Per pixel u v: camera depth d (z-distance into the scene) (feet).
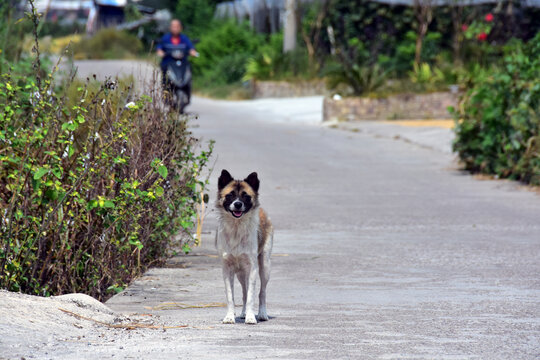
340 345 26.84
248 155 98.94
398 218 62.54
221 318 32.07
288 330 29.45
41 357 24.21
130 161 40.86
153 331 28.99
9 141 33.86
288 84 194.29
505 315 32.14
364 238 53.98
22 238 34.68
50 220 34.14
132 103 41.16
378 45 200.64
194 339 27.66
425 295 36.68
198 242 46.29
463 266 44.24
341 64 192.13
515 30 192.34
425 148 108.78
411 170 91.25
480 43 183.42
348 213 64.90
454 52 181.27
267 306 34.58
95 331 28.35
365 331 29.19
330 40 211.41
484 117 86.43
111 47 273.13
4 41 69.62
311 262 45.73
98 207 36.60
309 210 66.33
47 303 30.35
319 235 55.31
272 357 24.98
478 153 89.56
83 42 274.36
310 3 213.66
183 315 32.65
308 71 197.26
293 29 206.28
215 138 114.73
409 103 146.30
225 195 31.14
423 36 193.98
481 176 86.79
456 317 31.76
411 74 165.37
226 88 218.79
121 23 341.41
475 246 50.75
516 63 87.61
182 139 47.67
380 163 96.32
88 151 37.68
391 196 74.13
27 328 27.09
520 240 53.01
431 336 28.32
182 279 40.98
